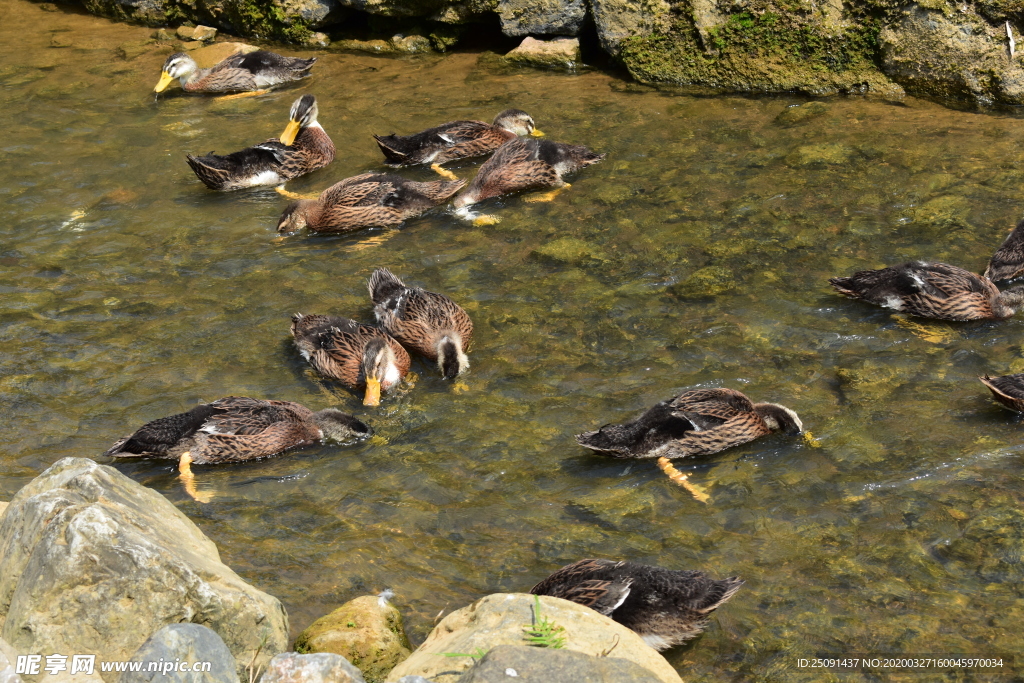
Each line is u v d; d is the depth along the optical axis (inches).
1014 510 275.9
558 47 617.6
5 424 325.4
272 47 668.7
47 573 210.4
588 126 537.6
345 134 542.9
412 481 301.9
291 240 444.8
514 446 315.9
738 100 565.3
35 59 638.5
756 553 268.2
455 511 289.0
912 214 438.3
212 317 386.9
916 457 300.5
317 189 490.9
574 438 318.7
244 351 367.6
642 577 244.2
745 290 392.8
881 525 275.1
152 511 244.7
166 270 419.2
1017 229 395.9
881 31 556.7
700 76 582.6
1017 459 296.5
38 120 556.1
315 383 352.8
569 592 240.4
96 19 711.1
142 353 364.5
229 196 484.7
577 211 458.3
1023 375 319.6
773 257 413.4
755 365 349.7
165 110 572.7
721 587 244.2
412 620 250.5
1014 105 532.4
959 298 362.9
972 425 313.1
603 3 601.0
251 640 219.5
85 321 382.9
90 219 459.2
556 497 293.6
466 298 397.1
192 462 309.4
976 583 253.9
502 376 351.6
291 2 660.7
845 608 248.8
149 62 636.7
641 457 306.8
